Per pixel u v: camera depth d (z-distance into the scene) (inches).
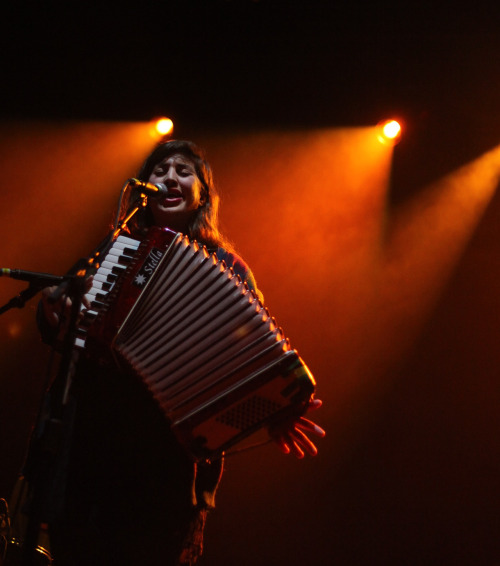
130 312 101.3
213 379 98.3
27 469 99.3
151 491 102.0
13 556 120.0
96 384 105.2
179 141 132.7
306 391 96.7
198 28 291.6
